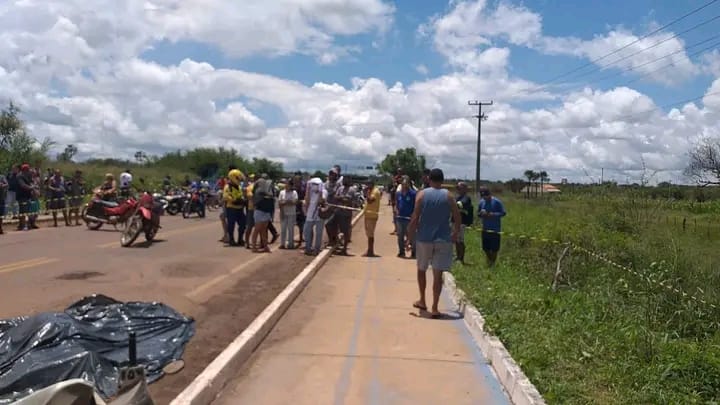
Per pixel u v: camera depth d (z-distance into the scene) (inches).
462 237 557.6
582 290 405.1
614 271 433.1
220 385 237.3
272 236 786.2
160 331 295.4
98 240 683.4
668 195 658.8
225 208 674.8
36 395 135.4
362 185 1221.1
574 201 797.2
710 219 689.6
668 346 267.9
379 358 281.6
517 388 229.5
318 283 465.1
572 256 474.0
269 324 324.2
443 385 248.8
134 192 1091.3
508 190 2252.7
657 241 484.1
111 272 476.1
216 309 362.3
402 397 235.1
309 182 613.9
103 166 1948.8
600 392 224.4
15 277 439.5
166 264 526.9
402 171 722.8
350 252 668.7
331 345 300.4
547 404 210.7
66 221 840.9
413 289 450.9
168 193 1206.3
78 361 230.5
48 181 840.3
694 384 232.2
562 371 245.6
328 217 625.6
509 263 536.7
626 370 243.0
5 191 748.0
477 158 2325.3
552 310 340.8
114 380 228.5
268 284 444.8
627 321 315.9
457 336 322.0
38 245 623.2
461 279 456.1
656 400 216.1
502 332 297.3
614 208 603.8
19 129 1103.0
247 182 758.5
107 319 299.1
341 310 375.9
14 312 335.6
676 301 350.0
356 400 231.0
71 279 440.5
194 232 820.0
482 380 255.9
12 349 241.3
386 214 1512.1
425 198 364.5
